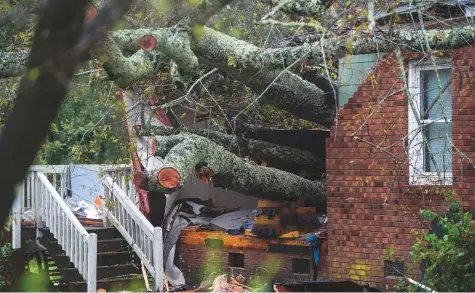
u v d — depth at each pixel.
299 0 9.17
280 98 12.59
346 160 11.74
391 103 11.28
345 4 8.76
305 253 12.45
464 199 10.66
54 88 2.80
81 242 12.67
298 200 13.73
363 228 11.59
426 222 10.98
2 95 11.80
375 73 11.38
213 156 12.05
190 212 14.82
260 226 13.02
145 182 11.20
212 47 10.51
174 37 9.09
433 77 11.07
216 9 7.92
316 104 12.83
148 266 12.96
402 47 9.57
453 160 10.75
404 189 11.20
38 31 2.84
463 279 8.65
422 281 9.17
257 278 12.99
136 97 13.20
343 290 9.53
